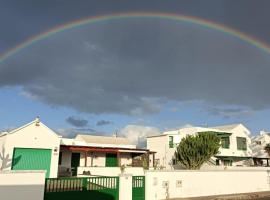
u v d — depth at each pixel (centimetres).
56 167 2692
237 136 4681
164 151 4509
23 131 2581
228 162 4478
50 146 2697
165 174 2066
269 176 2902
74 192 1598
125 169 3297
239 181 2598
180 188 2139
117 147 3972
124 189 1788
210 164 4034
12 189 1384
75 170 3319
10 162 2480
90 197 1655
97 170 3228
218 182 2419
